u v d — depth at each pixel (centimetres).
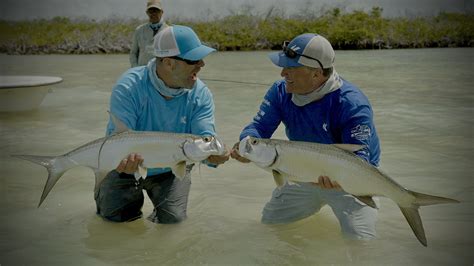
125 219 426
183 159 359
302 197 411
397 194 338
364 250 368
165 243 385
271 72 1677
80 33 3047
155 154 361
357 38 3144
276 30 3300
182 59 383
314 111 394
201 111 422
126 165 363
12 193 499
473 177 536
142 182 425
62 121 873
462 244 375
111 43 3061
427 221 424
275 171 358
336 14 3288
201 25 3331
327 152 346
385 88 1237
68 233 404
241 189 516
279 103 414
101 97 1166
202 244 382
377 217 427
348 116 381
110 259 358
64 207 463
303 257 359
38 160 366
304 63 374
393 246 374
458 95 1115
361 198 355
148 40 820
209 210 456
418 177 539
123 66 1991
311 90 387
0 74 1662
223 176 559
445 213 442
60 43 2956
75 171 575
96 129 809
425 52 2586
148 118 411
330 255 362
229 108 968
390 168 573
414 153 634
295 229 412
